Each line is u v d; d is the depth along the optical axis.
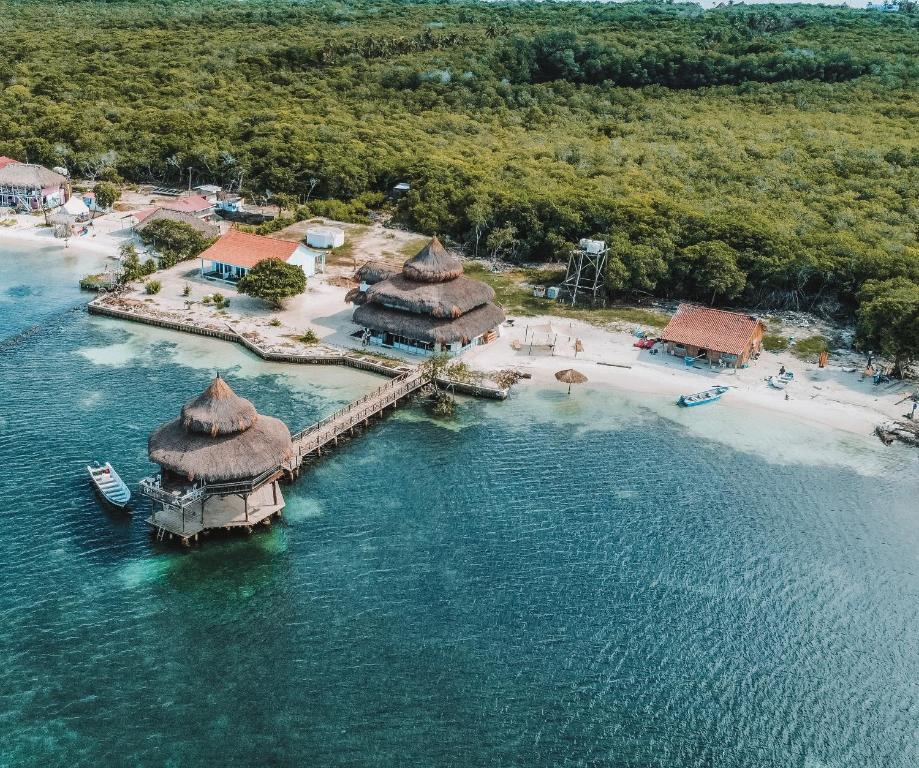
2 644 46.62
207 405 56.59
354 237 123.31
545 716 44.09
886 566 57.34
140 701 43.53
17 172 133.00
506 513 61.00
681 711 45.03
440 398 76.38
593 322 97.06
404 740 42.16
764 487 65.81
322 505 61.16
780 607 52.97
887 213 113.81
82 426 69.19
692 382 82.94
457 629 49.66
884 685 47.44
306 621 49.75
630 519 60.94
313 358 83.94
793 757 42.81
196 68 181.62
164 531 56.09
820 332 97.06
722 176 128.12
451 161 137.62
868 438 74.00
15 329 88.88
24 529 56.25
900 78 157.62
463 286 87.38
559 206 118.25
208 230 117.69
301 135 149.38
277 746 41.38
